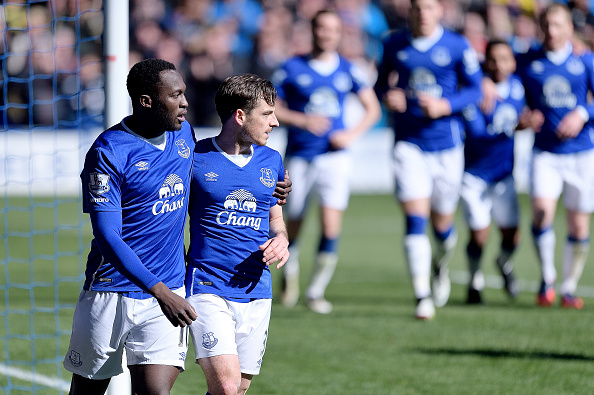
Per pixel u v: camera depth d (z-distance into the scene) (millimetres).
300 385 20562
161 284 13023
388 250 47375
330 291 35688
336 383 20719
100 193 13234
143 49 69625
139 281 12992
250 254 14914
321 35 31781
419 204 29047
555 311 30344
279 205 15773
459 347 24438
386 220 59469
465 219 32531
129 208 13641
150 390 13781
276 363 22797
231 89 14648
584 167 31188
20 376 21328
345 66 32281
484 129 32031
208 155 14859
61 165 64438
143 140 13695
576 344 24625
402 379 21016
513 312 30156
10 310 29031
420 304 28703
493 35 73562
